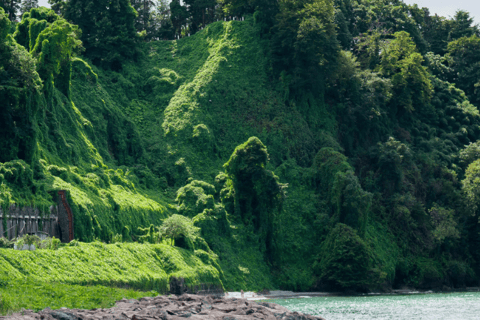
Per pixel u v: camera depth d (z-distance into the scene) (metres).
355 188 91.62
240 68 114.62
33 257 44.19
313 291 86.75
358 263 85.12
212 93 108.69
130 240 72.62
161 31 141.50
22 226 55.50
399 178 104.25
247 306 28.50
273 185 88.25
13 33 95.88
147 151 100.31
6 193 54.78
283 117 109.44
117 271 54.34
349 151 113.31
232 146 104.50
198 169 97.81
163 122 105.31
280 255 89.06
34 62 69.25
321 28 108.12
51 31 80.69
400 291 92.56
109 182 81.00
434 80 139.75
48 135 77.62
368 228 96.75
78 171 77.31
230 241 84.38
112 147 96.81
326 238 90.50
